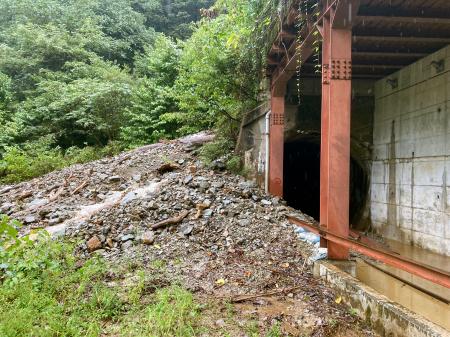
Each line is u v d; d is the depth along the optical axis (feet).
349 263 18.65
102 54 78.33
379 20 21.21
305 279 18.29
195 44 37.60
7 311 12.60
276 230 24.67
